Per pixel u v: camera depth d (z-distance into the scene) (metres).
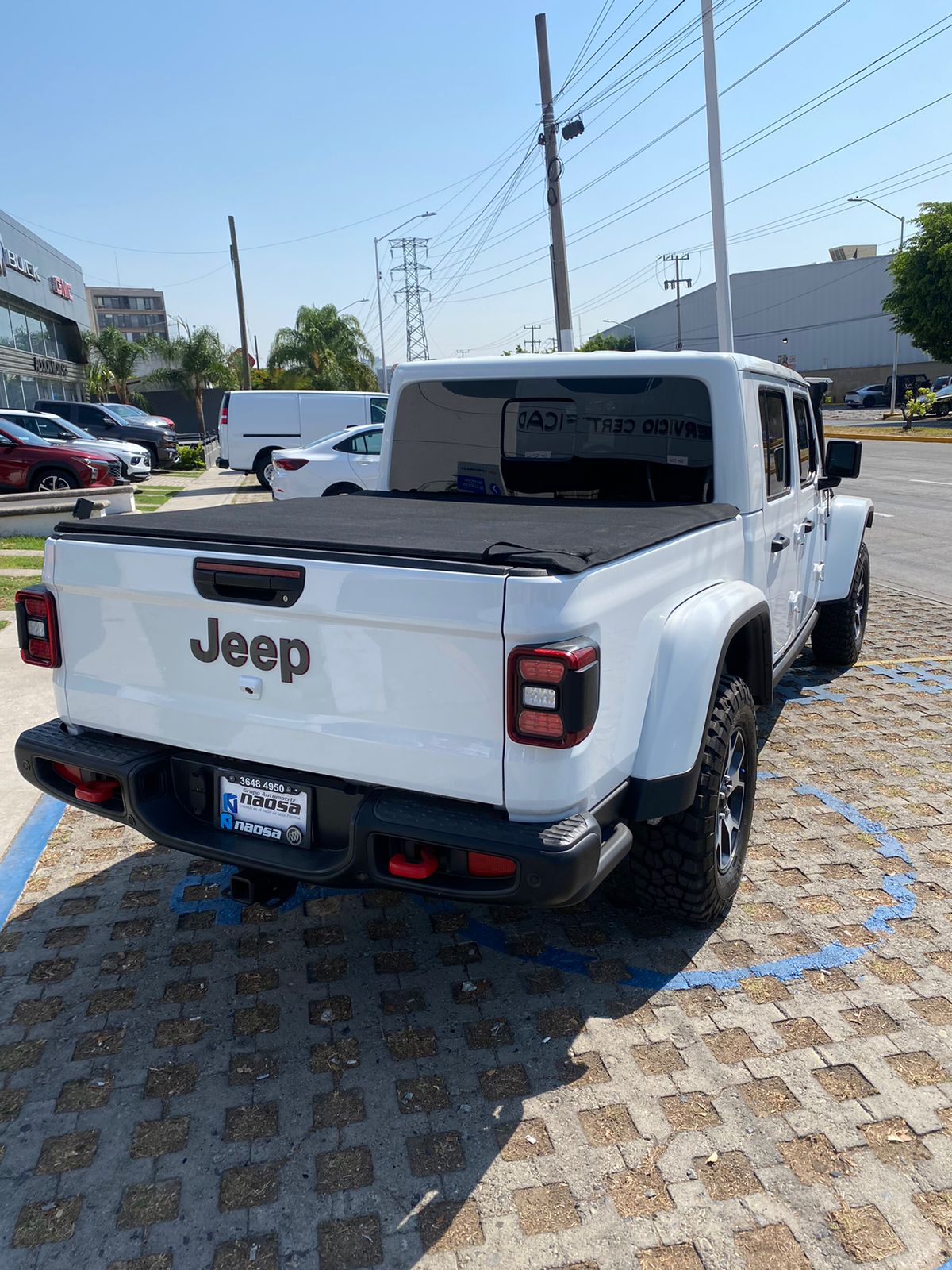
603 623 2.44
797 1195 2.30
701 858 3.12
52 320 41.00
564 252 20.88
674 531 2.98
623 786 2.75
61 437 20.69
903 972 3.18
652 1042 2.86
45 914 3.62
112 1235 2.23
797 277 79.25
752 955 3.30
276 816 2.78
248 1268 2.14
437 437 4.51
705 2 15.05
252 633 2.65
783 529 4.51
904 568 10.52
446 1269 2.13
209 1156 2.46
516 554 2.32
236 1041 2.90
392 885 2.52
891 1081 2.67
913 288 42.25
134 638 2.91
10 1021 2.99
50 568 3.04
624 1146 2.46
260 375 57.66
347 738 2.54
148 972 3.25
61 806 4.58
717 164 15.59
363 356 51.94
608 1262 2.14
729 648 3.71
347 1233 2.23
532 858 2.29
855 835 4.14
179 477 24.27
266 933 3.50
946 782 4.68
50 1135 2.53
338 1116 2.59
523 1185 2.35
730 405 3.83
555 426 4.20
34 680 6.40
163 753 2.97
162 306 142.88
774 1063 2.76
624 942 3.41
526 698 2.27
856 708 5.78
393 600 2.37
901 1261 2.12
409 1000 3.10
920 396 41.88
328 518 3.43
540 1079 2.72
